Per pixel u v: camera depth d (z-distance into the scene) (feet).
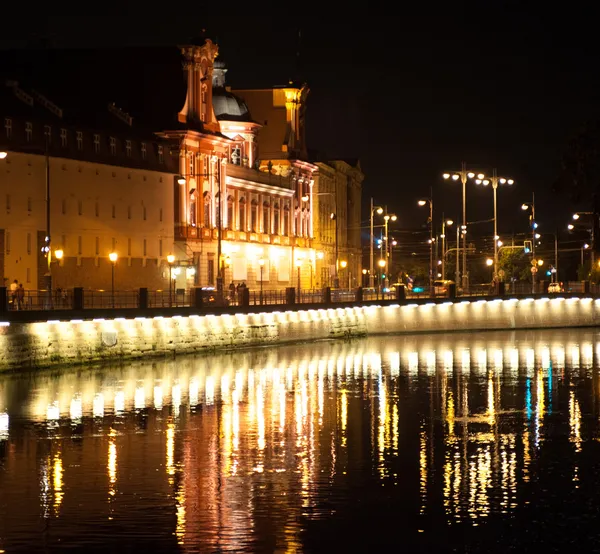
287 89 515.09
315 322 330.13
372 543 102.47
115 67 402.72
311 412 177.47
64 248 323.16
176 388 202.59
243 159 465.06
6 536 103.76
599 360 270.67
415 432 158.71
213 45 413.80
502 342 331.36
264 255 472.44
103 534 104.42
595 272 469.98
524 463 136.05
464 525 108.27
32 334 219.20
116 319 242.17
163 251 376.68
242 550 100.32
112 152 349.41
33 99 335.67
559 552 100.32
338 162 620.49
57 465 133.90
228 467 132.87
